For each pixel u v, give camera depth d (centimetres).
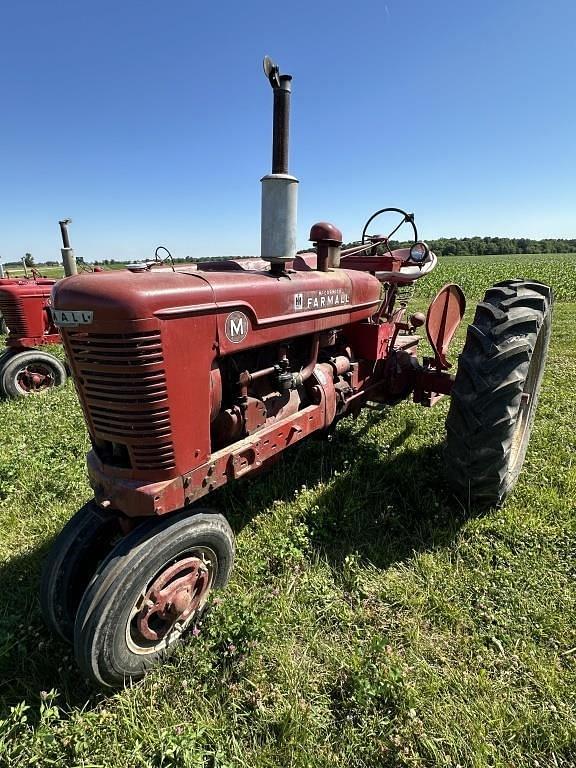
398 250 450
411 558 273
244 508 317
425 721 185
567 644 217
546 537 283
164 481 199
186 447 202
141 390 184
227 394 247
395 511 312
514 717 185
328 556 276
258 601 236
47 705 193
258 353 258
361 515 306
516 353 269
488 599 243
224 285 212
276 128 223
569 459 367
